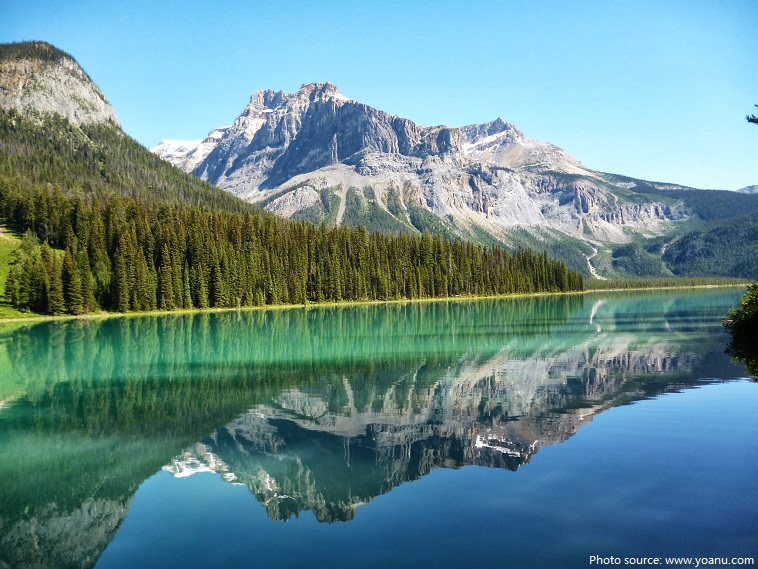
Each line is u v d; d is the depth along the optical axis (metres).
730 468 22.36
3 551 18.02
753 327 50.00
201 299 141.25
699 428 27.84
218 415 34.12
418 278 185.00
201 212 179.00
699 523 17.83
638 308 127.88
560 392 37.22
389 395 38.09
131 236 145.00
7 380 47.75
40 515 20.73
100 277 133.88
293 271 165.62
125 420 33.72
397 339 71.00
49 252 127.12
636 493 20.20
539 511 19.08
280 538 18.06
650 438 26.52
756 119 30.36
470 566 15.68
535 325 86.69
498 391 38.28
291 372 48.41
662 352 53.50
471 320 98.44
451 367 48.72
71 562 16.97
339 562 16.28
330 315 121.12
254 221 177.50
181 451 27.45
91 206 174.88
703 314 104.50
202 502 21.16
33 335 85.44
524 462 23.83
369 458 25.23
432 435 28.39
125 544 18.05
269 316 122.62
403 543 17.33
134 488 22.92
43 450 28.38
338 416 32.88
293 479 23.08
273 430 30.42
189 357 59.22
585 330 77.19
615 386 38.53
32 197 167.75
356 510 19.78
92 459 26.81
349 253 180.38
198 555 17.17
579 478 21.78
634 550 16.38
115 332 88.81
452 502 20.09
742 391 35.53
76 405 38.16
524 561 15.94
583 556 16.14
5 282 125.94
